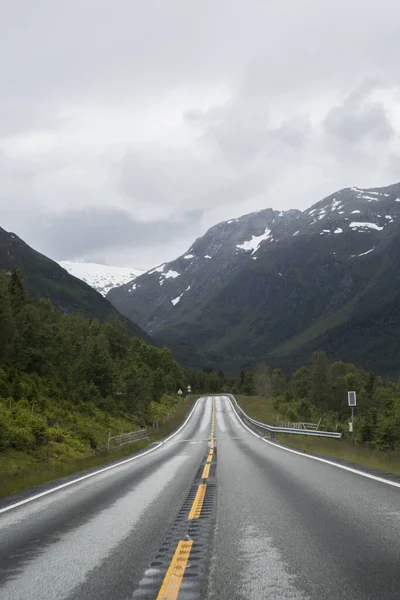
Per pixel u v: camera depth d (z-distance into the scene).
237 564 6.32
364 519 8.59
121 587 5.63
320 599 5.02
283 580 5.64
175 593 5.31
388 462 17.95
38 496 13.45
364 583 5.44
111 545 7.62
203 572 6.04
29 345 63.34
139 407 75.56
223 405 111.81
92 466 24.34
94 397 66.38
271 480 14.54
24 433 33.31
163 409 97.38
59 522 9.62
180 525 8.86
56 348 68.38
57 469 22.25
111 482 16.16
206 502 11.15
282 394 134.25
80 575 6.17
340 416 124.81
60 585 5.80
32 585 5.84
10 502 12.55
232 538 7.71
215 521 9.07
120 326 127.12
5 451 31.08
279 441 36.72
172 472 18.45
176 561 6.52
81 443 40.66
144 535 8.20
